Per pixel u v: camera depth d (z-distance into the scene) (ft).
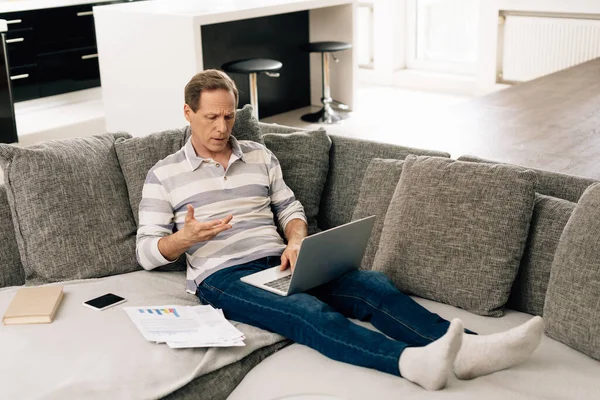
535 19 20.03
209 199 7.52
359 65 23.97
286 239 8.14
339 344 6.17
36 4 20.30
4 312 6.93
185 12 14.80
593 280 6.18
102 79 16.26
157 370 6.05
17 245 7.91
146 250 7.32
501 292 6.85
